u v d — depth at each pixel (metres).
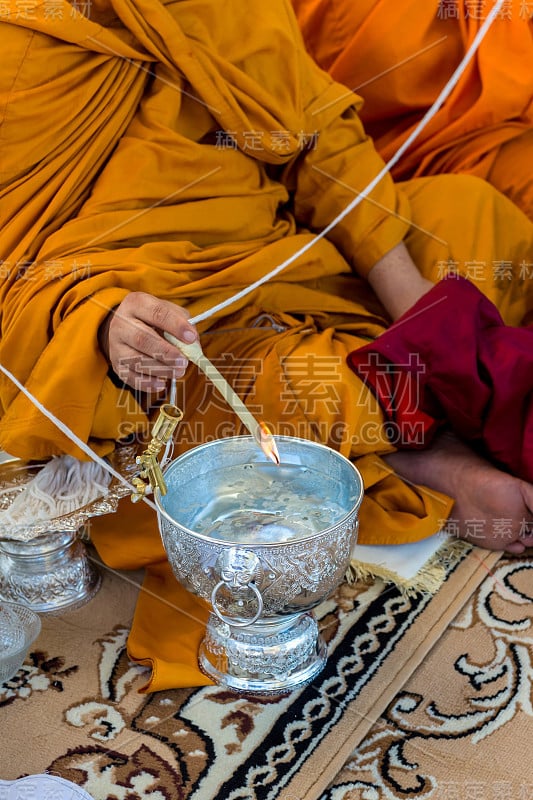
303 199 1.80
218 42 1.57
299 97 1.65
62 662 1.28
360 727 1.13
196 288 1.51
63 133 1.48
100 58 1.48
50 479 1.37
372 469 1.52
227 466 1.26
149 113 1.54
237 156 1.62
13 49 1.41
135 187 1.50
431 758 1.09
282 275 1.64
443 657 1.26
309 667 1.21
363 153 1.78
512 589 1.39
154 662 1.21
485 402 1.44
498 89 2.00
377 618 1.33
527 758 1.08
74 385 1.34
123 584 1.45
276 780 1.06
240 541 1.12
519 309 1.94
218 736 1.13
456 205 1.85
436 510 1.47
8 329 1.42
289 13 1.68
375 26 2.03
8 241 1.47
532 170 2.06
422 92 2.10
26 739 1.14
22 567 1.38
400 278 1.77
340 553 1.08
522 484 1.41
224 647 1.21
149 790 1.06
